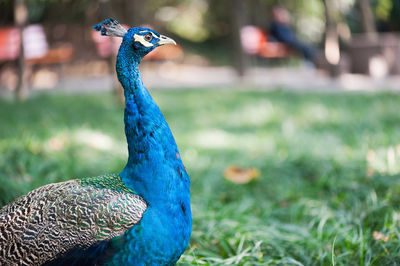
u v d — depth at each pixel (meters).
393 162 4.91
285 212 4.23
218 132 7.13
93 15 14.66
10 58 12.32
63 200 2.34
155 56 15.00
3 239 2.25
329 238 3.49
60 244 2.24
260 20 19.94
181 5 21.58
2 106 8.46
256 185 4.95
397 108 7.70
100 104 8.99
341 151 5.69
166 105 9.23
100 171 4.82
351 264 3.14
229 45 21.73
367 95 9.27
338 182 4.70
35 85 13.02
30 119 7.23
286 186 4.89
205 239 3.55
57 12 14.17
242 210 4.14
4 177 3.89
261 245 3.41
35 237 2.24
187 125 7.63
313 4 19.16
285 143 6.22
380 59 12.71
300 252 3.30
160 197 2.45
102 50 14.35
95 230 2.28
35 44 12.44
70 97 9.88
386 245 3.22
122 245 2.30
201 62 19.53
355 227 3.65
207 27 21.97
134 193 2.47
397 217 3.59
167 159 2.51
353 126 6.80
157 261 2.39
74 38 15.32
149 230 2.35
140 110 2.52
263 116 8.02
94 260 2.27
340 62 12.39
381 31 16.50
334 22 12.95
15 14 9.68
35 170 4.51
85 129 6.49
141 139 2.50
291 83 12.34
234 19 13.02
